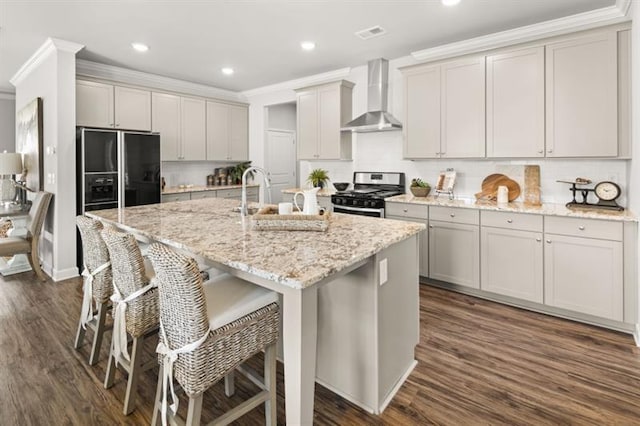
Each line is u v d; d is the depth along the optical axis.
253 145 6.34
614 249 2.68
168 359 1.44
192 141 5.52
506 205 3.33
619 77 2.84
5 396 2.00
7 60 4.43
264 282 1.45
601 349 2.48
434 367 2.27
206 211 2.96
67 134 3.94
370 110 4.47
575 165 3.34
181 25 3.39
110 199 4.23
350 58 4.39
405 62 4.35
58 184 3.91
